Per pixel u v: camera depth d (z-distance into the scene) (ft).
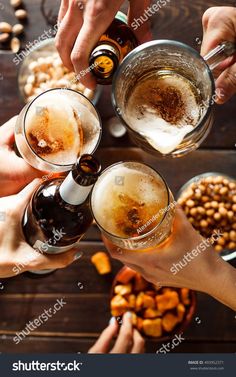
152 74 1.55
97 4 1.58
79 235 1.57
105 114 2.15
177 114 1.50
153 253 1.75
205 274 1.80
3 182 1.87
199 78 1.51
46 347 2.19
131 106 1.52
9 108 2.17
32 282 2.19
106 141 2.15
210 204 2.07
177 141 1.45
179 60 1.52
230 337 2.18
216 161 2.17
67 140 1.57
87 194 1.36
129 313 2.12
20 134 1.61
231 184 2.09
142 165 1.54
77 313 2.19
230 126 2.16
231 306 1.91
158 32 2.15
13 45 2.15
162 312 2.12
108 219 1.51
